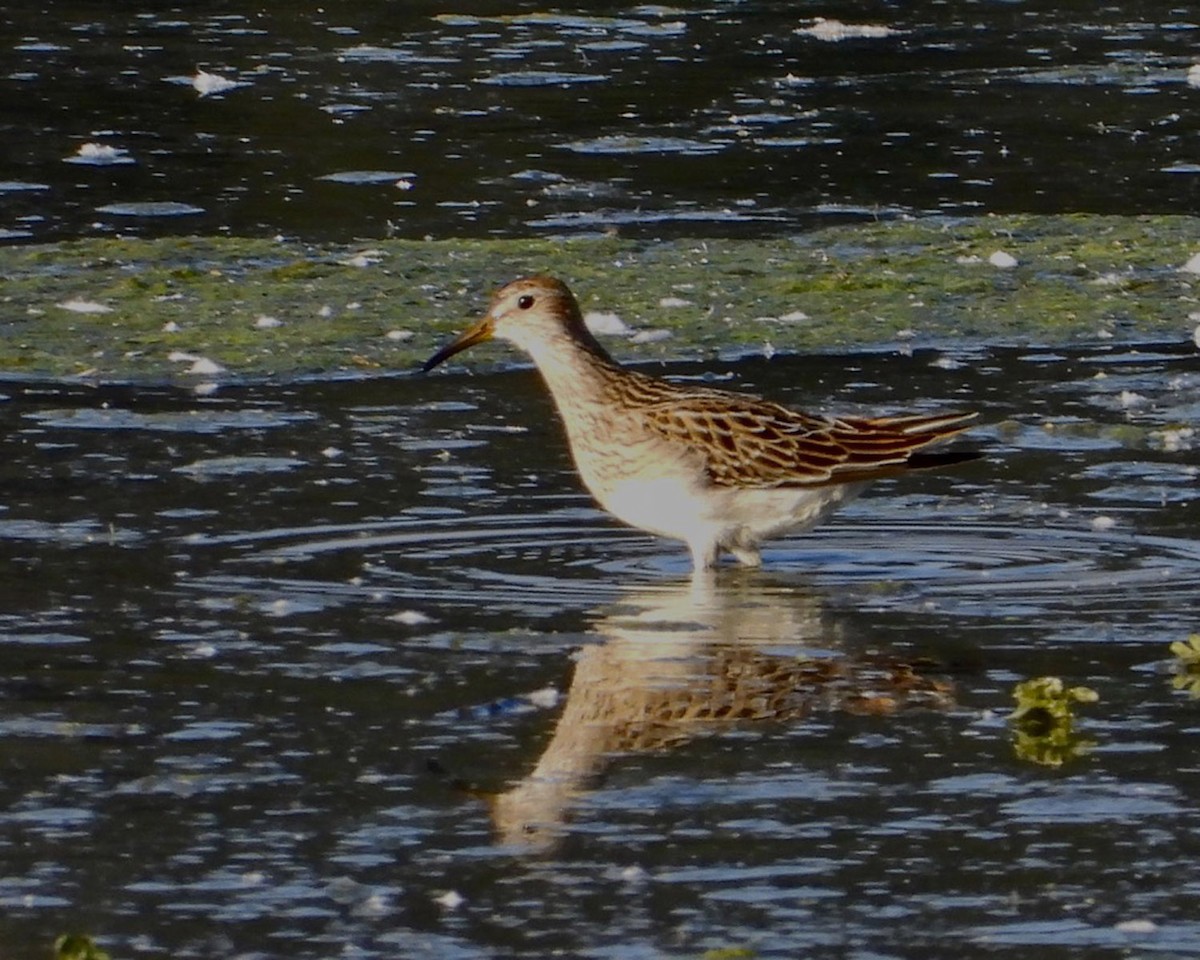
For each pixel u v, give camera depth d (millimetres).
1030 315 19047
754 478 13555
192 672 11578
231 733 10836
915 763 10539
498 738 10797
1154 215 22453
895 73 29141
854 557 13711
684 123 26391
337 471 15031
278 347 17891
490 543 13797
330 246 21047
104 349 17750
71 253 20578
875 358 17938
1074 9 33500
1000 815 10000
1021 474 15117
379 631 12227
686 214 22469
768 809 10047
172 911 9148
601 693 11375
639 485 13703
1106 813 10023
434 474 15031
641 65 29406
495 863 9547
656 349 18109
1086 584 13062
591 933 8969
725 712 11148
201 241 21047
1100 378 17344
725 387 17156
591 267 20406
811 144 25484
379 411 16422
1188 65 29750
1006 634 12258
